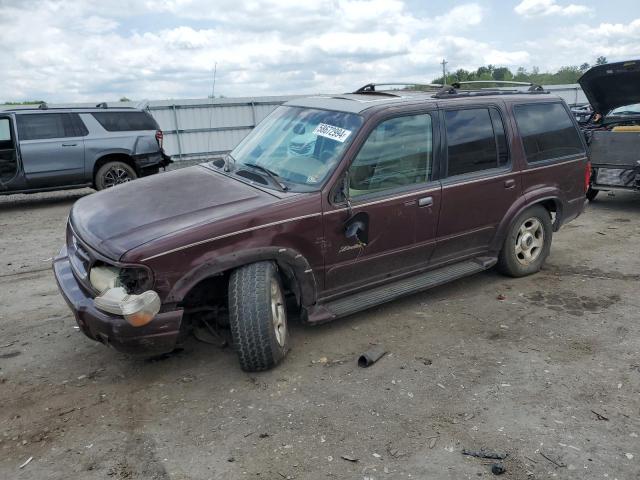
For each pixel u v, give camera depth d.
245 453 2.98
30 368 3.95
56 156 10.71
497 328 4.51
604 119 9.66
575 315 4.75
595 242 7.05
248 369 3.76
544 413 3.32
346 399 3.49
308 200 3.90
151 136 11.80
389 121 4.35
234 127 20.86
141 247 3.34
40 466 2.91
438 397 3.50
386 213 4.30
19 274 6.25
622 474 2.80
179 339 4.02
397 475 2.80
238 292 3.61
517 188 5.22
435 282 4.73
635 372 3.79
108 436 3.16
